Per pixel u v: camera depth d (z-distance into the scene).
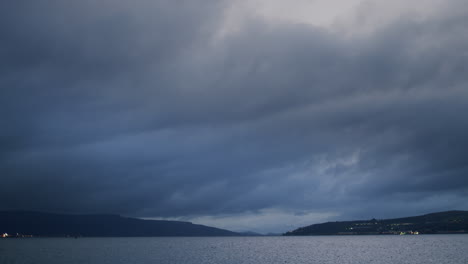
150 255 199.38
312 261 152.00
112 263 152.12
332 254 188.62
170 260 165.25
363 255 176.88
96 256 191.62
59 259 173.50
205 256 188.00
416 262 140.62
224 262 153.50
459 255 167.62
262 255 189.75
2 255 199.12
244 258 172.38
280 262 150.25
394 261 145.38
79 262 157.50
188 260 164.75
